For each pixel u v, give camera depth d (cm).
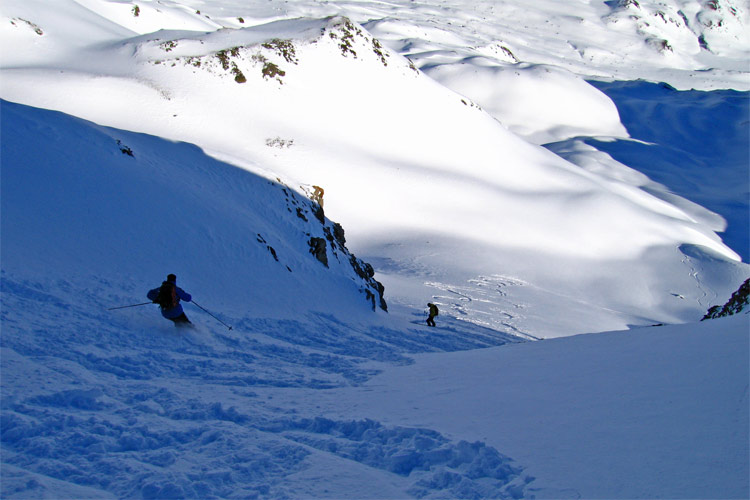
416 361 1110
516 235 6219
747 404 532
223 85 6234
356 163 6303
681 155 13888
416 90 7856
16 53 5803
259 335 1352
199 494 427
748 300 1884
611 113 16625
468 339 2381
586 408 601
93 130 2152
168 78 5953
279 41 7075
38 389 638
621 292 5597
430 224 5978
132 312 1199
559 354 942
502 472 467
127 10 9644
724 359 692
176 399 684
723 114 16238
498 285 4828
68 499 398
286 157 5838
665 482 408
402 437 555
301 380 866
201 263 1814
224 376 870
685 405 561
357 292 2422
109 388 700
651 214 7700
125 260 1559
